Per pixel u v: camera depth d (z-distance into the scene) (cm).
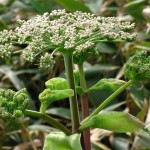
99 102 137
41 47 71
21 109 73
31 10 185
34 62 163
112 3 184
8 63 173
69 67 76
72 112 78
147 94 142
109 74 150
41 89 168
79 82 89
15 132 146
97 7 170
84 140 83
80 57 82
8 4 191
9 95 74
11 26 180
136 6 159
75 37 70
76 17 77
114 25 74
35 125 146
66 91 75
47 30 72
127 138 138
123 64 152
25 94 74
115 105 140
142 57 78
